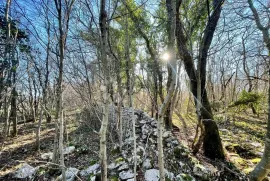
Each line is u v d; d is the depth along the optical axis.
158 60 5.11
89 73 3.59
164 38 4.75
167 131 6.40
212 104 13.38
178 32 4.37
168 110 7.36
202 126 4.84
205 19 4.76
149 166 4.04
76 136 6.46
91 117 5.58
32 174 4.20
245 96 9.80
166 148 5.10
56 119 4.18
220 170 4.27
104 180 2.16
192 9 4.53
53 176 4.01
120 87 4.46
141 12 4.20
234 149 6.28
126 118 6.34
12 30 4.95
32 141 7.50
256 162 5.22
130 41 4.17
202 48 4.69
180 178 3.62
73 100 4.86
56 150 4.39
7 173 4.42
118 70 3.64
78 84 3.34
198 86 4.77
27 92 12.83
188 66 5.00
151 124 7.09
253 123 10.55
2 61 4.74
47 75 5.43
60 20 2.70
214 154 5.07
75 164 4.58
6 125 5.32
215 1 4.31
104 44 2.15
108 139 4.95
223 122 10.37
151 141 5.52
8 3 4.53
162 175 2.29
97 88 3.56
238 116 12.45
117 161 4.17
